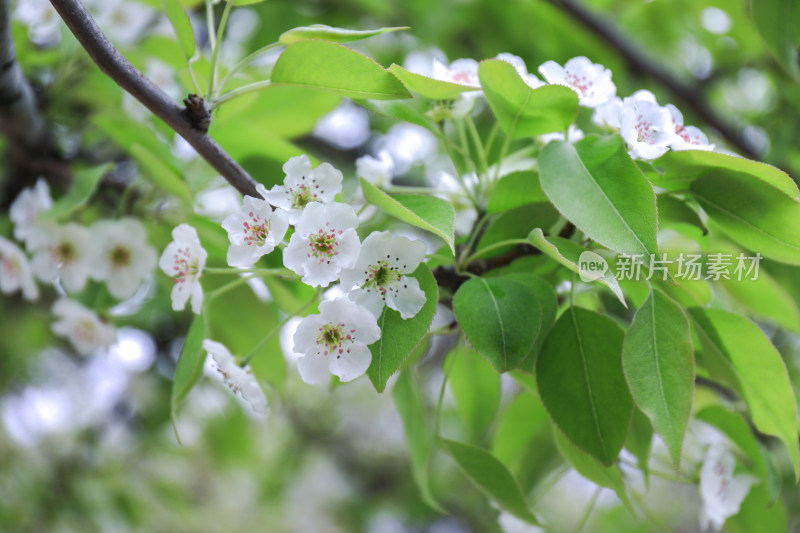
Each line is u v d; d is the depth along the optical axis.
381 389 0.78
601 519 1.65
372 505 2.50
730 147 1.37
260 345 0.83
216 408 1.48
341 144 1.50
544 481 0.94
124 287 0.95
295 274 0.80
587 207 0.78
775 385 0.83
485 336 0.79
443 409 1.94
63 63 0.99
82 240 0.94
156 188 0.95
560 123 0.83
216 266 0.93
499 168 0.85
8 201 1.01
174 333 1.43
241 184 0.81
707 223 0.85
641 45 1.51
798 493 1.35
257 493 2.26
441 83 0.82
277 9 1.33
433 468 2.11
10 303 1.44
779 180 0.80
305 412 2.46
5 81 0.90
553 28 1.43
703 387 0.95
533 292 0.80
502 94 0.82
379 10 1.32
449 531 2.22
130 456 1.58
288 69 0.81
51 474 1.50
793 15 1.00
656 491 2.18
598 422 0.81
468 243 0.85
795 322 0.94
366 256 0.79
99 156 1.04
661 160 0.82
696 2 1.46
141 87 0.80
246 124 0.91
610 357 0.82
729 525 0.91
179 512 1.64
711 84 1.54
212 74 0.81
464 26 1.41
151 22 1.05
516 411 0.94
